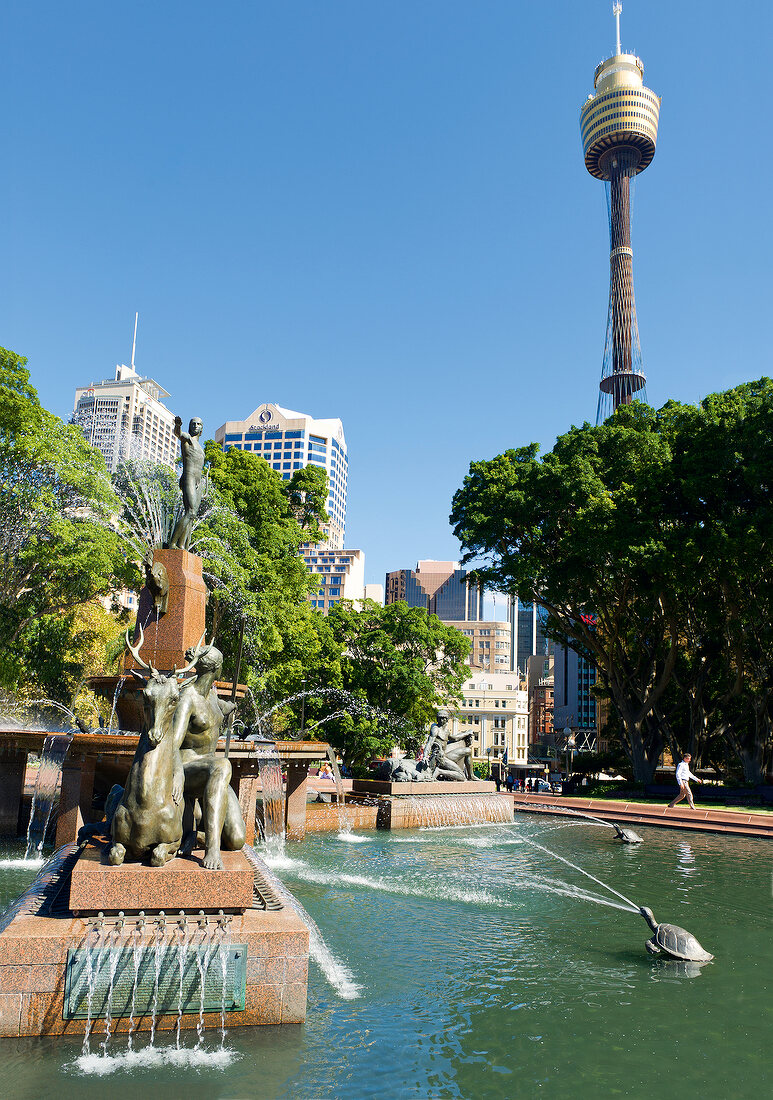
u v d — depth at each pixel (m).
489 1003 7.52
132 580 27.23
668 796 30.98
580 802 26.28
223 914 6.60
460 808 21.98
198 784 7.32
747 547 27.17
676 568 28.95
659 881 14.34
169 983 6.18
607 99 152.38
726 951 9.64
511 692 118.44
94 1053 5.81
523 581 34.75
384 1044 6.40
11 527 28.16
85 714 33.28
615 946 9.77
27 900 7.08
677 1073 6.11
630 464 33.53
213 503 29.69
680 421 33.34
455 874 14.29
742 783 32.09
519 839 19.67
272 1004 6.45
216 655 7.92
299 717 42.84
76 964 6.04
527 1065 6.16
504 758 97.94
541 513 34.81
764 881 14.52
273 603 32.50
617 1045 6.62
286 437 192.12
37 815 15.23
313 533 42.16
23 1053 5.75
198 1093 5.34
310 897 11.95
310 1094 5.45
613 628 35.03
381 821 20.42
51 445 27.19
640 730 35.00
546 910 11.64
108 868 6.52
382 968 8.52
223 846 7.52
